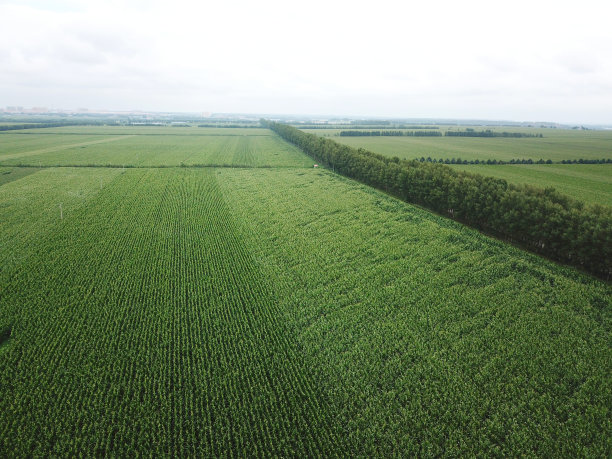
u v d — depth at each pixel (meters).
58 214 58.00
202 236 50.34
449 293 35.81
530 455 20.06
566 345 28.22
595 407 22.72
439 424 21.98
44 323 30.66
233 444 21.14
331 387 24.77
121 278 38.34
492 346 28.25
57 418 22.19
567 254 42.62
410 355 27.64
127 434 21.17
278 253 45.50
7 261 41.59
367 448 20.61
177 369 26.02
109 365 26.20
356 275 39.66
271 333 30.09
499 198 51.59
